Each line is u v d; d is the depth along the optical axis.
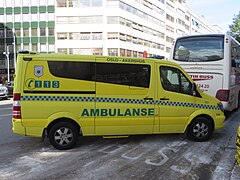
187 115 7.17
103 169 5.36
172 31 76.25
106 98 6.63
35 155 6.23
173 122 7.07
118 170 5.32
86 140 7.46
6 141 7.50
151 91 6.89
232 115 11.42
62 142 6.59
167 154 6.29
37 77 6.33
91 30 50.38
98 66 6.60
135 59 6.82
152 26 63.81
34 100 6.32
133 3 55.34
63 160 5.88
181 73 7.16
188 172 5.23
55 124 6.54
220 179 4.91
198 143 7.20
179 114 7.10
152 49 63.97
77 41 50.72
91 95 6.56
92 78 6.56
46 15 51.50
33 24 51.97
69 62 6.46
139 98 6.82
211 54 9.84
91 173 5.16
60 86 6.41
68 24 50.81
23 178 4.94
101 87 6.60
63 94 6.44
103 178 4.94
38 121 6.35
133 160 5.88
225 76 9.64
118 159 5.94
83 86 6.52
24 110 6.29
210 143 7.20
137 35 57.19
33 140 7.57
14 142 7.39
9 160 5.90
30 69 6.31
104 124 6.65
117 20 50.31
